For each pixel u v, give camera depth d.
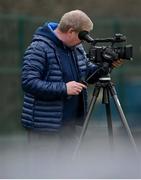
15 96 29.33
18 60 29.25
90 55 15.03
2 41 29.34
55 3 40.84
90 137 25.48
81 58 15.38
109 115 15.39
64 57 15.09
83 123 15.22
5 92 29.31
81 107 15.41
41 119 14.92
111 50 14.94
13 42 29.30
